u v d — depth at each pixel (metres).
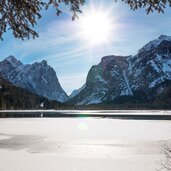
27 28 4.54
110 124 48.12
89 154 18.81
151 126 43.50
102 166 14.45
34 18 4.44
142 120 61.44
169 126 43.25
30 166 14.33
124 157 17.58
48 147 22.06
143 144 23.66
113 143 24.22
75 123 50.91
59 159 16.58
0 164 14.84
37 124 48.41
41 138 28.06
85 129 38.19
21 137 29.11
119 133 32.81
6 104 168.00
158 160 16.08
